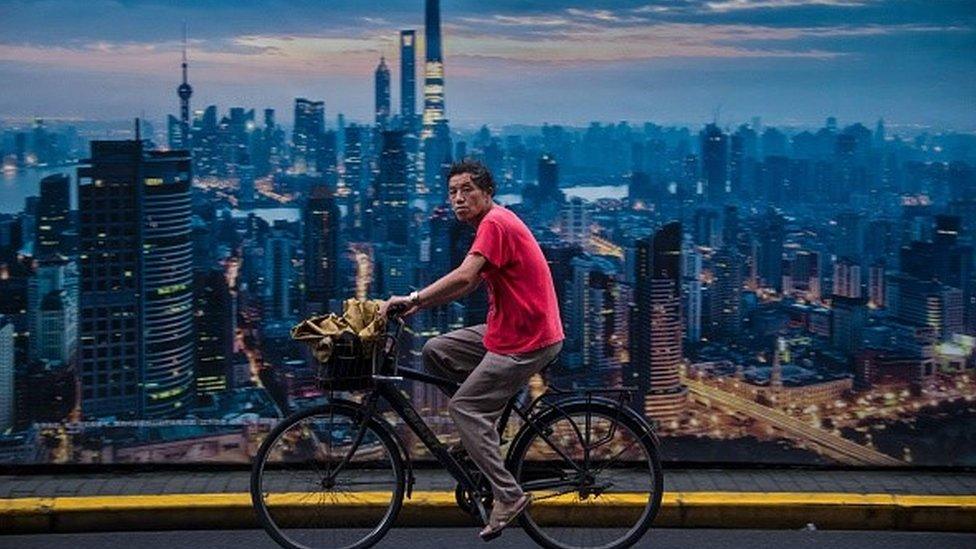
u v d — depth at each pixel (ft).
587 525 13.85
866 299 15.97
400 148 16.29
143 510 13.93
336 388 12.54
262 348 15.74
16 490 14.65
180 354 15.64
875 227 16.03
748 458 16.02
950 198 15.99
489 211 12.51
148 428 15.62
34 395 15.40
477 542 13.66
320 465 13.30
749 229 16.16
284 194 16.01
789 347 15.97
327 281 16.05
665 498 14.15
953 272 15.87
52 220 15.49
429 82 16.56
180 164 15.93
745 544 13.55
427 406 14.43
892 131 16.19
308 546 13.43
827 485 15.08
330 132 16.30
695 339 16.06
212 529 14.03
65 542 13.53
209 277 15.79
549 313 12.51
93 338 15.56
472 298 15.83
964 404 15.89
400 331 12.75
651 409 16.05
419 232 16.26
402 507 14.05
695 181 16.38
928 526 14.05
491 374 12.39
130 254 15.53
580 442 13.23
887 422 15.92
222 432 15.66
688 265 16.12
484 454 12.43
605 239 16.26
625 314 16.07
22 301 15.35
